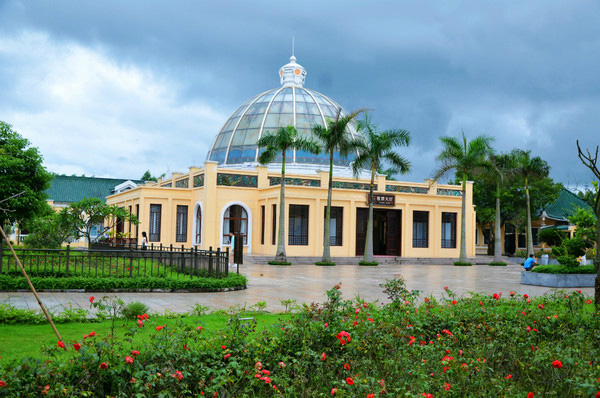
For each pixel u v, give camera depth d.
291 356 6.86
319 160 40.75
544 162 36.59
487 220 45.69
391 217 35.88
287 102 43.34
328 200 30.55
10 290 13.38
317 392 5.96
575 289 18.50
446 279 22.11
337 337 6.72
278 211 32.41
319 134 30.30
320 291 15.88
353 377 6.19
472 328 8.09
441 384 6.02
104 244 28.09
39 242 23.03
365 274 23.59
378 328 7.44
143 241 28.00
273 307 12.20
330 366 6.66
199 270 16.38
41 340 7.42
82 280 13.80
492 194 45.59
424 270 27.78
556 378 6.41
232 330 7.09
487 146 34.59
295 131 30.22
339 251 33.94
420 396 5.37
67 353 6.40
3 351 6.76
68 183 52.62
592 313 9.40
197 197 35.19
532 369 6.61
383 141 30.75
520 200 44.78
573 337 8.03
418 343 7.65
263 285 17.48
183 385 5.68
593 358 7.11
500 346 7.64
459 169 34.72
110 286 13.98
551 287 19.09
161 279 14.52
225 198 33.91
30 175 21.41
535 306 10.16
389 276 22.53
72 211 23.64
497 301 10.29
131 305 9.30
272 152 30.19
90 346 5.91
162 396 5.35
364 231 35.28
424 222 36.84
